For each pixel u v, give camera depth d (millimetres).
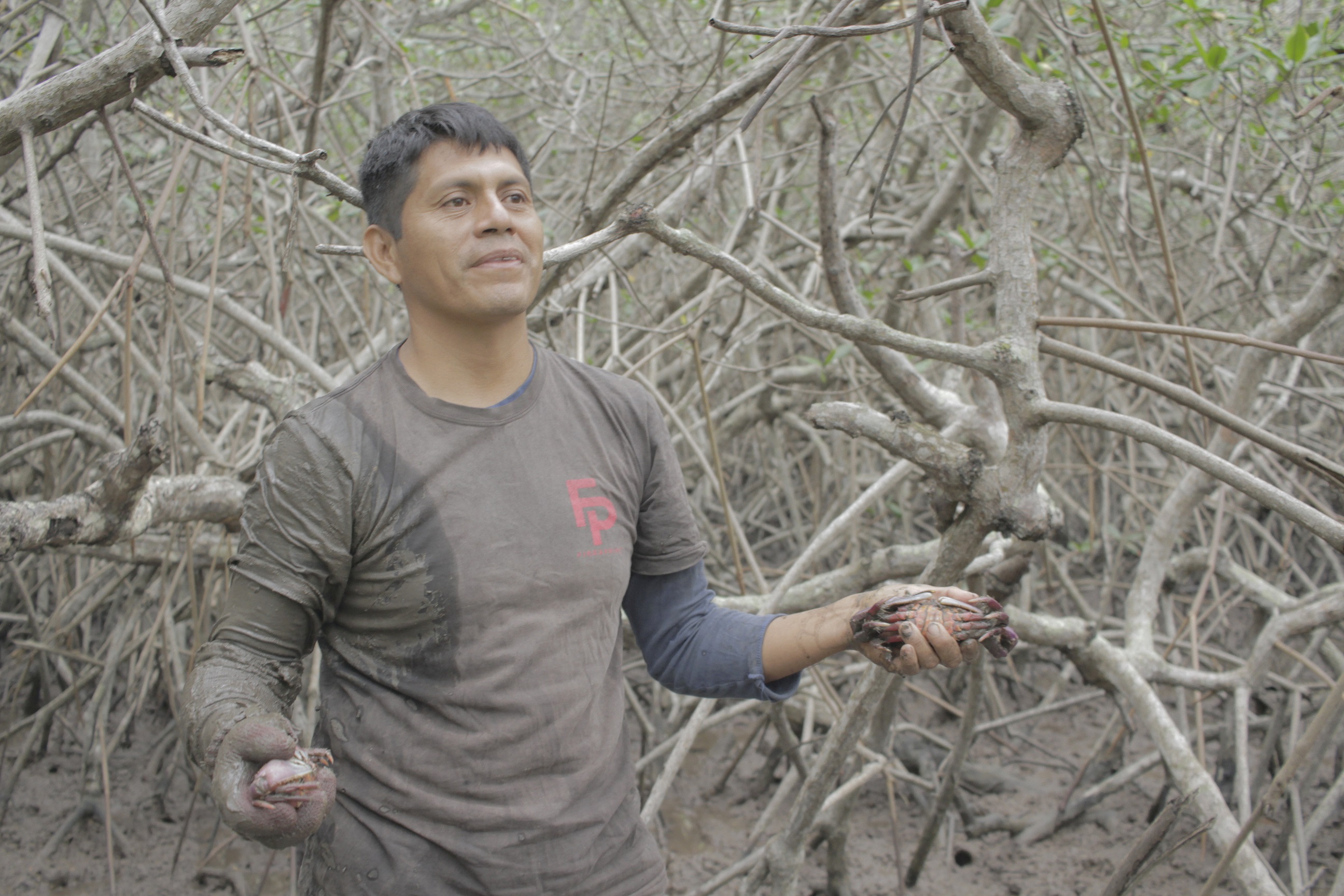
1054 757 3523
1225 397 3939
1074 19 3240
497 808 1242
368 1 3033
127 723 3252
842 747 1944
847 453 4523
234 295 3527
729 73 3615
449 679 1248
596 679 1307
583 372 1420
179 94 2750
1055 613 4371
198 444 2572
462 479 1258
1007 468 1540
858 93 4438
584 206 2516
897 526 4641
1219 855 2641
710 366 4031
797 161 3963
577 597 1288
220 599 3381
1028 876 2900
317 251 1432
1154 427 1388
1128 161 3342
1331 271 2498
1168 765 2451
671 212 3150
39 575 3873
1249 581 3285
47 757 3469
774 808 2932
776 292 1525
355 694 1291
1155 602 3021
